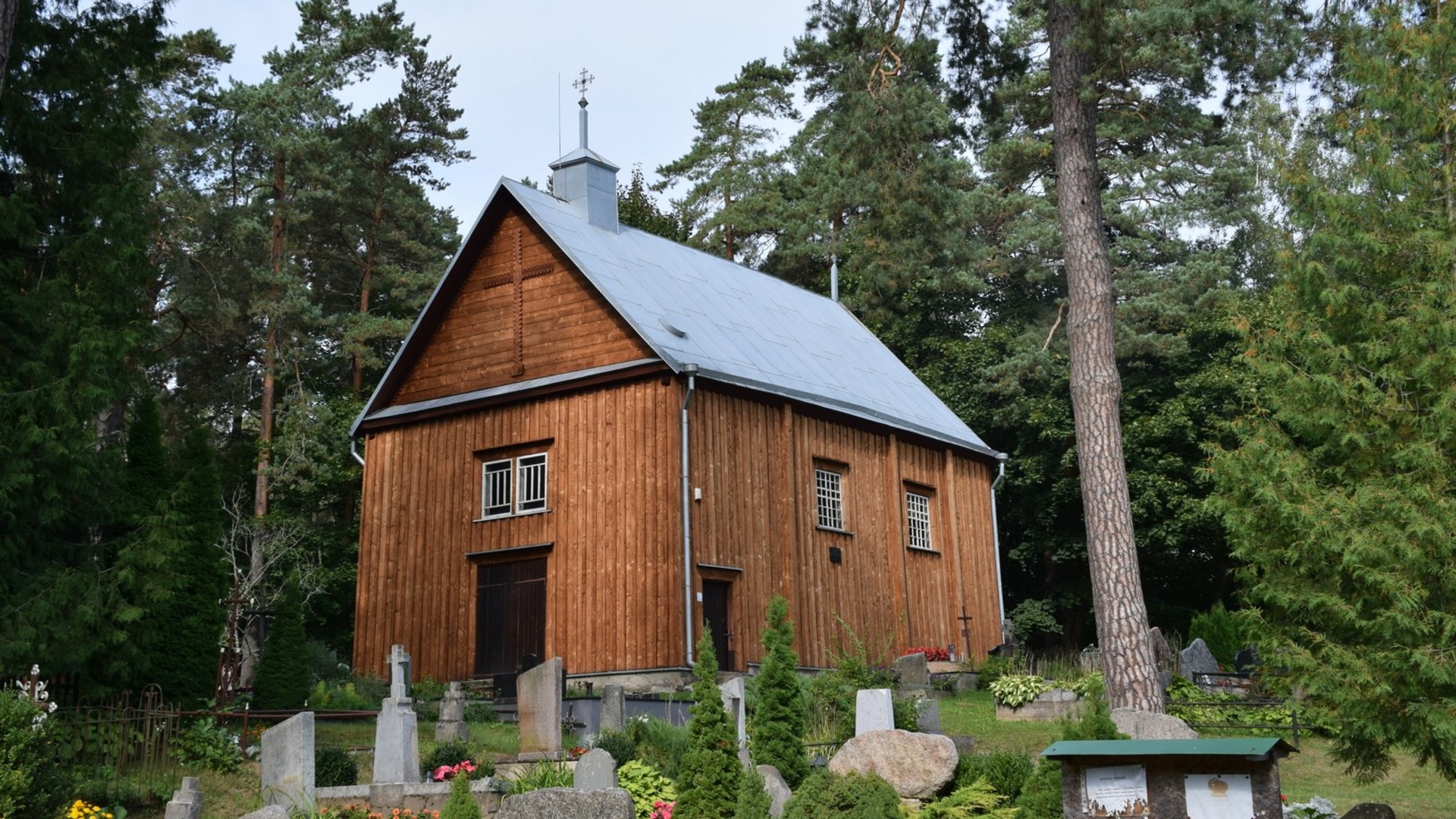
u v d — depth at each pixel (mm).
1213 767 10070
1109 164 45531
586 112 32500
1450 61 16297
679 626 25219
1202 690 25625
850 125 22266
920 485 33000
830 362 32719
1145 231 44781
